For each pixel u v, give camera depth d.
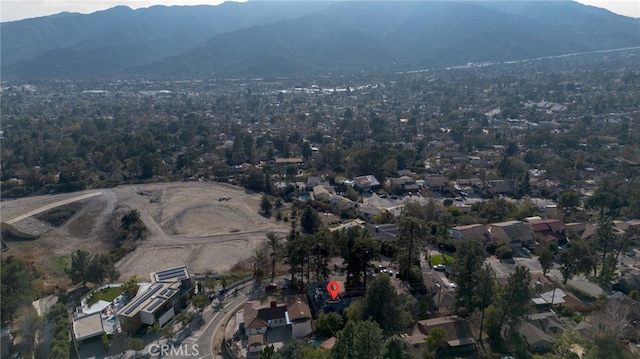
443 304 74.50
